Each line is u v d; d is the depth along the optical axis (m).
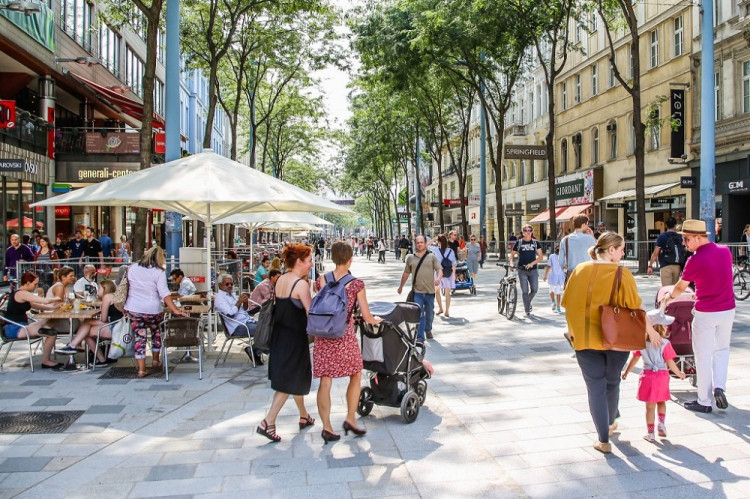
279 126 39.16
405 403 5.87
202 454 5.16
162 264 8.23
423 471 4.71
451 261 13.36
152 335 8.54
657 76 30.00
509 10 24.50
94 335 8.70
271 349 5.46
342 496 4.29
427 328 10.60
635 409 6.14
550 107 26.77
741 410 6.02
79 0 26.91
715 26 25.78
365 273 31.05
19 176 21.62
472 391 7.05
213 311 9.97
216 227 22.69
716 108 26.02
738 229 25.20
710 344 5.93
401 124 45.00
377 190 80.38
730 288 5.91
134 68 34.94
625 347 4.61
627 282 4.67
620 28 33.22
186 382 7.77
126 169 25.39
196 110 55.53
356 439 5.50
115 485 4.52
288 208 10.52
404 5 27.09
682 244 11.12
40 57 22.66
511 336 10.69
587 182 36.50
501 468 4.73
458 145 68.56
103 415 6.29
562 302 4.98
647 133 31.00
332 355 5.40
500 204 32.25
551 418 5.95
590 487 4.33
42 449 5.29
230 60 25.38
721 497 4.13
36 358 9.32
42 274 12.54
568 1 24.23
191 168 8.66
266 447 5.33
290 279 5.53
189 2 20.30
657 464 4.71
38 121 23.11
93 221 29.34
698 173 27.00
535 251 12.98
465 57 27.52
